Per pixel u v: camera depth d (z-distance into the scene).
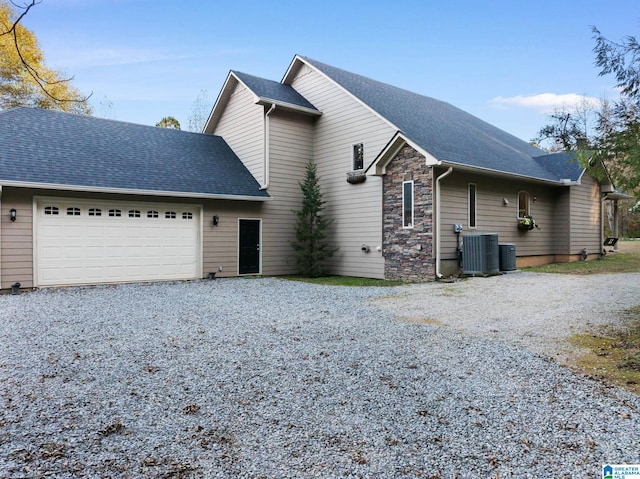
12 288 9.91
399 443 2.97
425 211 11.49
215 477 2.58
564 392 3.81
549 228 15.89
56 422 3.30
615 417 3.32
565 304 7.77
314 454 2.84
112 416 3.41
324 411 3.49
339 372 4.39
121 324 6.58
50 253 10.62
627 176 5.59
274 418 3.37
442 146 12.20
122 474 2.61
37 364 4.65
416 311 7.51
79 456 2.81
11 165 10.13
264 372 4.40
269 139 13.98
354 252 13.52
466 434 3.09
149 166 12.56
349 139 13.75
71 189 10.38
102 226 11.32
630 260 16.19
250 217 13.77
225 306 8.16
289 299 9.01
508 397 3.73
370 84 16.08
